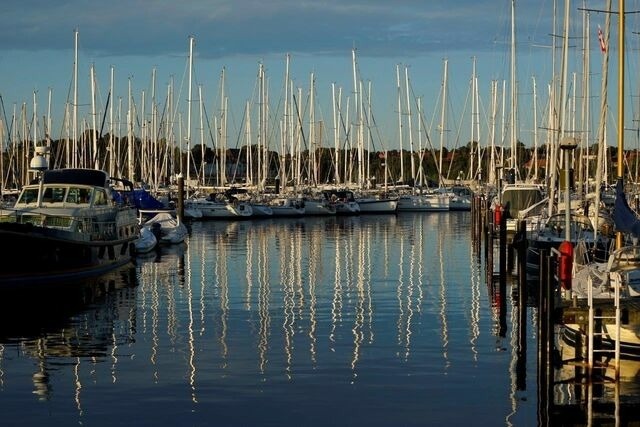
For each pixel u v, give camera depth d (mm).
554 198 41531
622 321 17312
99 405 15156
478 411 15016
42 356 18797
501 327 22266
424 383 16688
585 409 15211
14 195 66500
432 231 59562
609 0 27375
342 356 18891
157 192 75375
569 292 19031
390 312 24594
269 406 15148
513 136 64750
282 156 84750
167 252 43844
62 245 28969
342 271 34969
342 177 94688
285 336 21016
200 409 14961
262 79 84188
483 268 36000
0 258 26719
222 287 29953
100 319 23328
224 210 72688
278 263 38312
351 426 14156
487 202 48438
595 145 46625
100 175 34656
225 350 19422
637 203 37438
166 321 23047
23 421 14281
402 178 92750
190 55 75438
